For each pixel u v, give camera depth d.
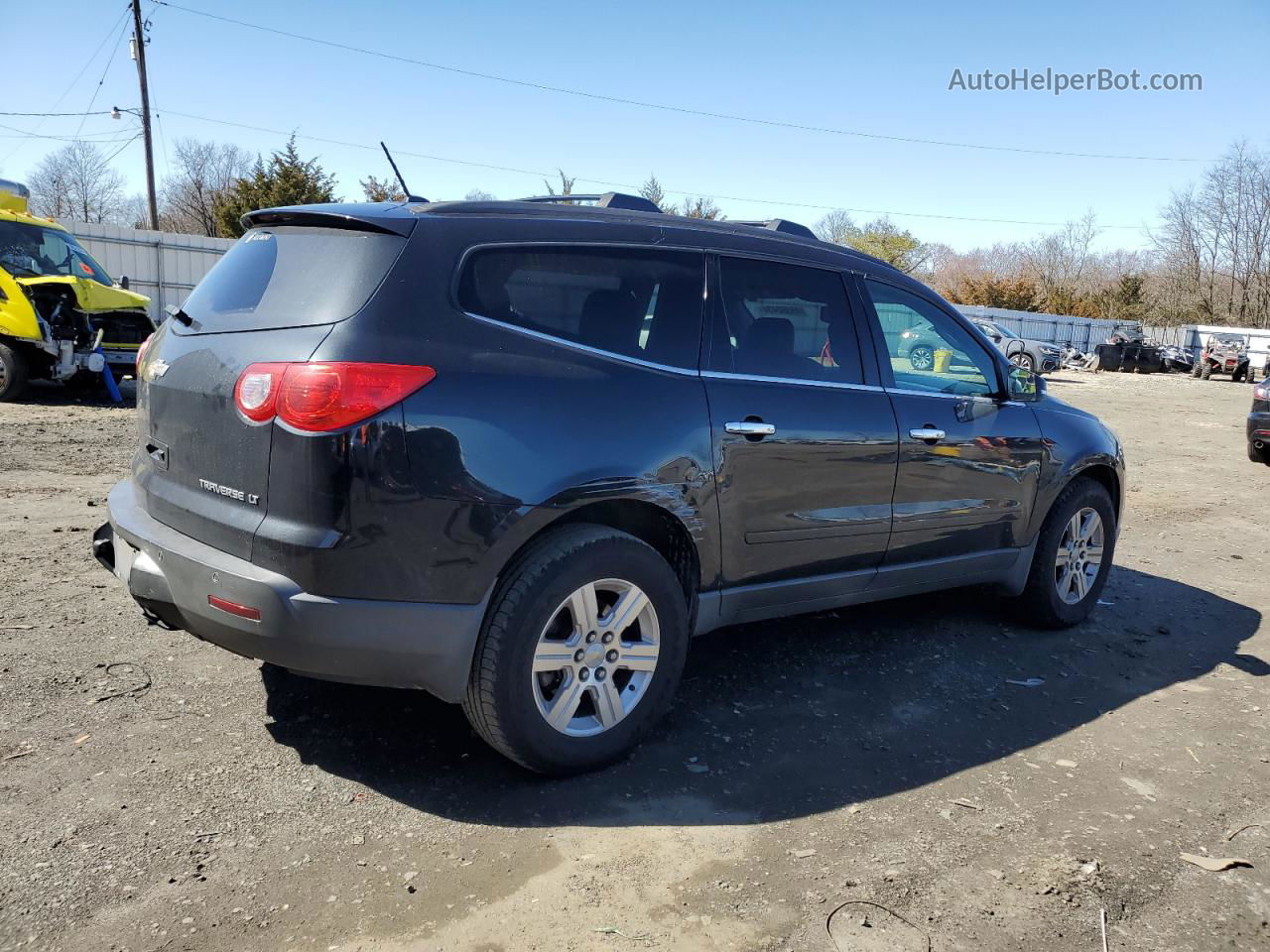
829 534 3.80
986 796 3.19
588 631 3.10
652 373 3.28
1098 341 45.78
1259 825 3.08
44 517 6.09
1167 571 6.44
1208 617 5.41
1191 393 26.64
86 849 2.60
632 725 3.25
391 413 2.70
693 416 3.32
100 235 21.88
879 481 3.95
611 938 2.36
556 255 3.18
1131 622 5.25
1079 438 4.89
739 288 3.65
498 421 2.87
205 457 2.94
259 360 2.79
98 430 10.02
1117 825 3.04
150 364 3.32
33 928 2.28
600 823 2.89
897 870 2.72
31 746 3.14
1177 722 3.90
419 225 2.94
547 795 3.03
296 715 3.48
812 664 4.31
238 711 3.49
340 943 2.29
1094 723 3.85
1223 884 2.74
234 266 3.25
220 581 2.77
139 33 30.77
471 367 2.86
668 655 3.31
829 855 2.78
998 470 4.46
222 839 2.69
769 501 3.57
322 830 2.77
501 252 3.06
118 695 3.55
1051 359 30.89
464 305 2.93
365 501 2.67
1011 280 59.25
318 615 2.69
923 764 3.40
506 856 2.69
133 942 2.25
